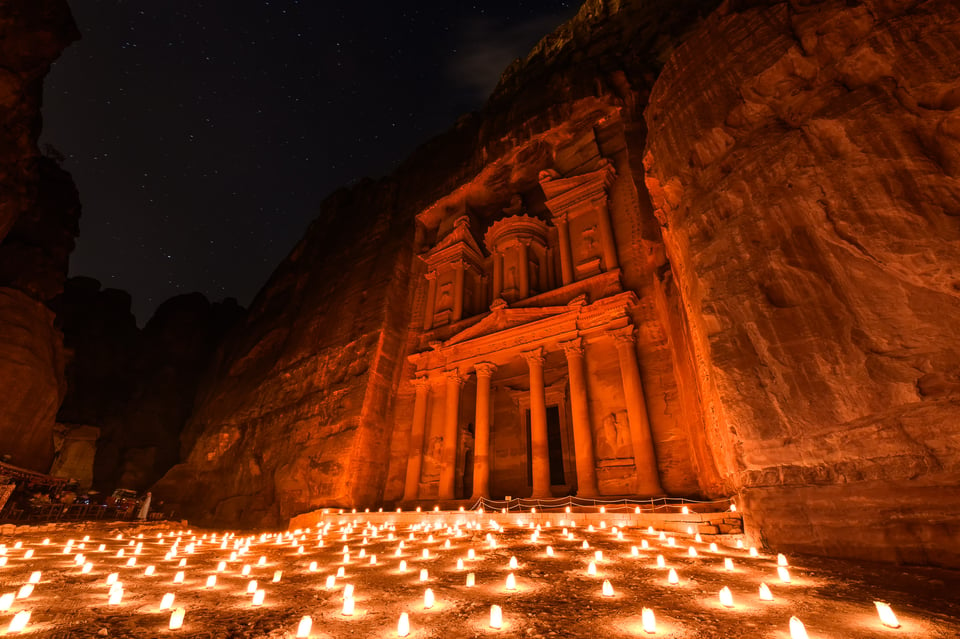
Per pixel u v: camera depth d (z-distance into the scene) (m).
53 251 25.58
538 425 19.08
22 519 17.05
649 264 19.33
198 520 28.86
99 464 37.66
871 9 7.73
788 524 7.27
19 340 21.12
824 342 7.38
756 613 4.48
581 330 19.50
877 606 4.16
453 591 5.74
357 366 25.77
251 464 28.20
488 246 26.47
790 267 8.05
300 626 3.96
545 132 25.70
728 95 9.86
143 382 44.06
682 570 6.48
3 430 19.88
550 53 32.91
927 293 6.49
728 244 9.11
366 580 6.64
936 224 6.48
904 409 6.46
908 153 6.92
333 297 32.00
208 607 5.16
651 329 18.28
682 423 16.25
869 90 7.55
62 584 6.44
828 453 7.07
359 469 22.45
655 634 3.96
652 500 14.19
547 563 7.34
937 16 6.99
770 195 8.60
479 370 21.95
